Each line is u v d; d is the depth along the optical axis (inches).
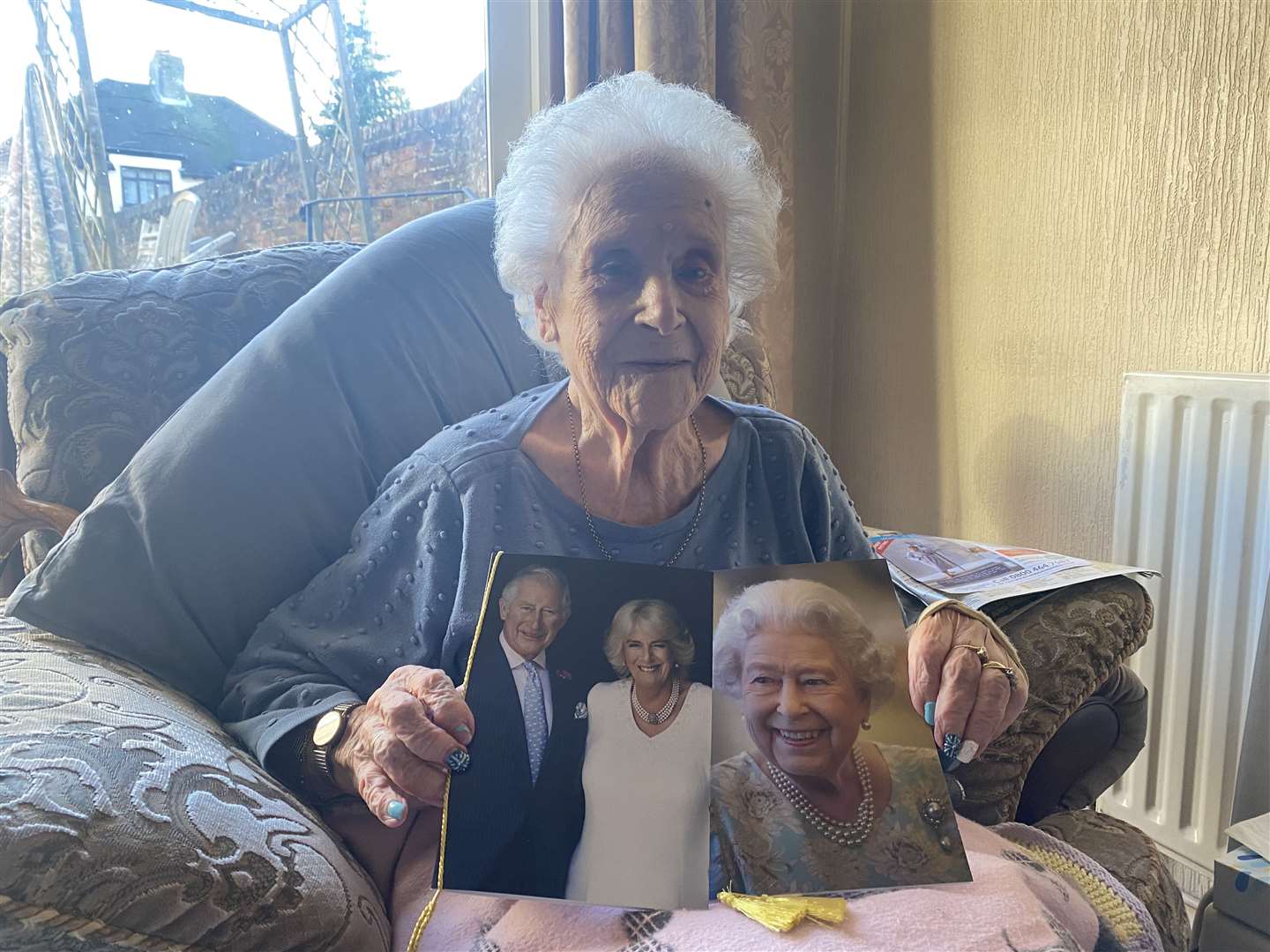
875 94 71.5
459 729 22.8
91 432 35.6
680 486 30.2
